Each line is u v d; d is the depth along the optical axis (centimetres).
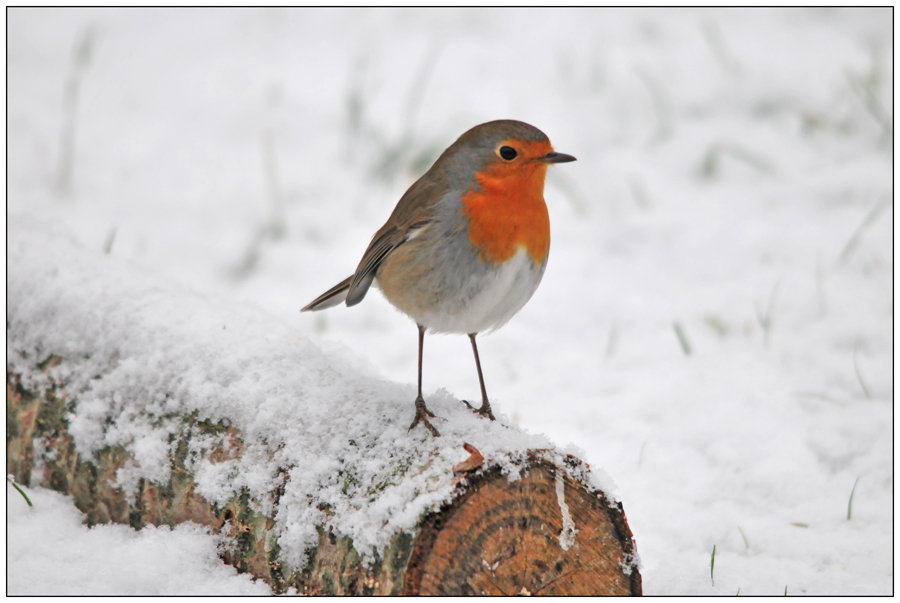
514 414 963
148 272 820
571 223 1387
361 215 1427
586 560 572
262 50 1884
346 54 1859
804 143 1549
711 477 841
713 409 952
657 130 1603
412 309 733
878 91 1661
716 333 1120
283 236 1380
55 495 726
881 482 824
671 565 719
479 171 701
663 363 1055
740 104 1666
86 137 1588
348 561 553
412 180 1484
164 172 1524
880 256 1244
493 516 549
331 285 1262
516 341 1129
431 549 533
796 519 781
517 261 711
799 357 1052
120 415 689
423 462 567
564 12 2002
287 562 585
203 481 631
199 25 1983
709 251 1298
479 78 1752
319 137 1614
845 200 1386
